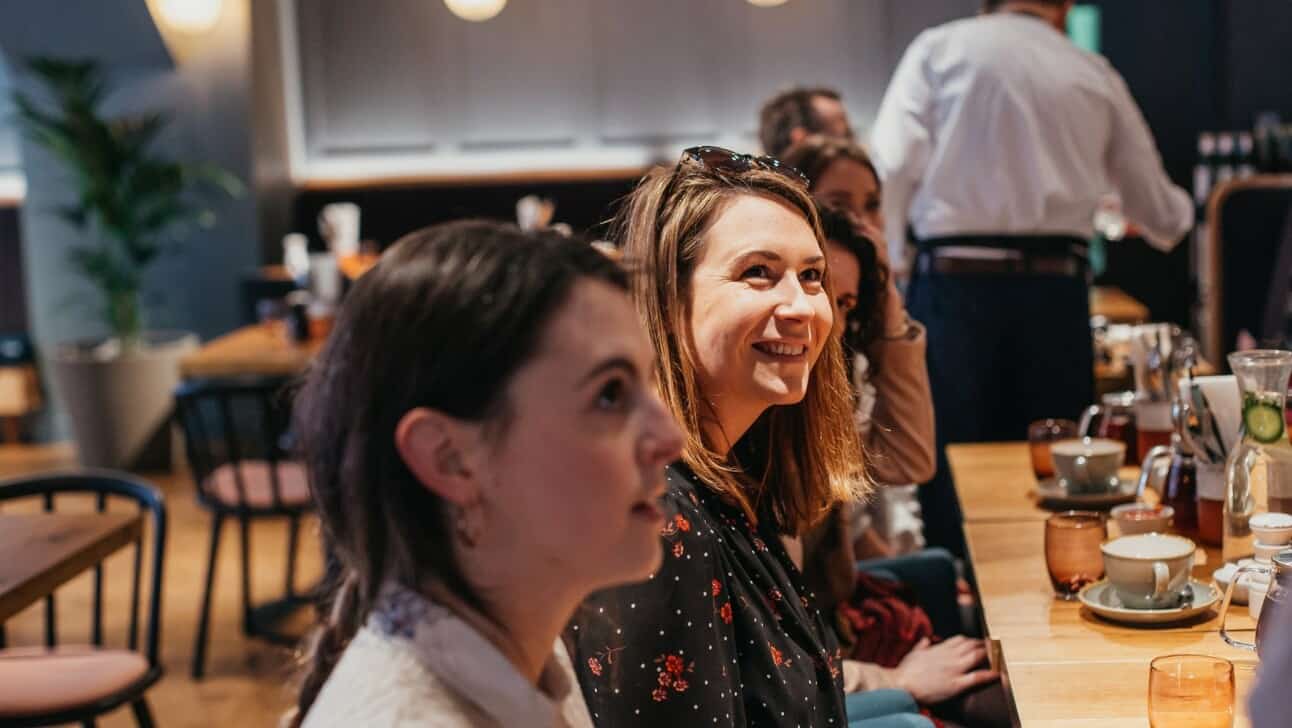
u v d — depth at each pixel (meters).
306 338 5.51
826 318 1.62
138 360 7.03
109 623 4.64
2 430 7.87
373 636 0.86
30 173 7.59
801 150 3.00
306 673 0.96
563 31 8.22
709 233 1.59
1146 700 1.52
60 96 7.39
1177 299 7.13
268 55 7.87
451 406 0.83
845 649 2.29
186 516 6.12
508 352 0.82
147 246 7.11
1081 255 3.67
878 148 3.79
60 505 6.47
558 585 0.87
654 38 8.18
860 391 2.49
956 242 3.66
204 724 3.78
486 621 0.87
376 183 8.11
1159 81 7.43
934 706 2.21
